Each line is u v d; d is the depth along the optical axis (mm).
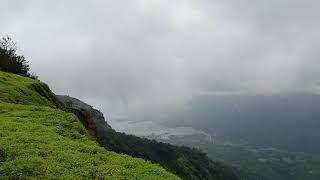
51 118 29406
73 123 29578
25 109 31453
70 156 21422
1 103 32281
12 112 29922
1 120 27156
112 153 24172
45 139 23859
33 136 24000
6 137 23234
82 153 22484
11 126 25594
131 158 23547
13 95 36625
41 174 18938
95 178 19469
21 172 18953
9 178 18312
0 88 37469
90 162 21281
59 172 19328
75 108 42906
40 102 39438
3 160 20234
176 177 21734
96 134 42875
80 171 19891
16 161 19828
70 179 18734
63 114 31094
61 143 23625
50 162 20234
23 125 26203
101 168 20531
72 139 26078
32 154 21062
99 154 22891
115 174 20125
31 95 39656
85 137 27078
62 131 26938
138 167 21828
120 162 22094
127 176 20125
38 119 28625
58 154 21469
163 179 20594
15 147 21688
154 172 21531
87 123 42438
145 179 20078
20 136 23609
